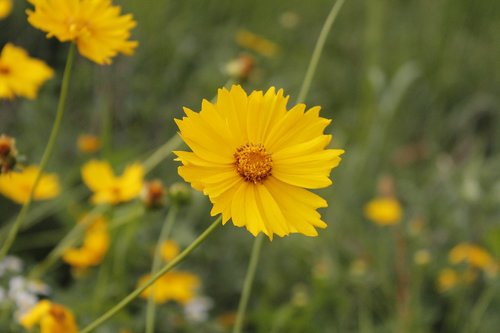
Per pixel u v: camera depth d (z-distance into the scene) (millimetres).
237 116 459
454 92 1410
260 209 456
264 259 887
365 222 1019
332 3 1486
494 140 1295
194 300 757
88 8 520
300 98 572
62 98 524
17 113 937
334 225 957
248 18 1347
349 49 1409
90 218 684
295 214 460
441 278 856
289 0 1417
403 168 1168
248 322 811
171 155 857
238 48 1262
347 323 833
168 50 1136
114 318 672
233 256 883
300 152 463
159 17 1148
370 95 1189
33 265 780
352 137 1200
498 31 1525
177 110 1059
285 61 1316
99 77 997
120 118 1001
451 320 853
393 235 940
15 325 627
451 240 958
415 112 1355
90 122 988
